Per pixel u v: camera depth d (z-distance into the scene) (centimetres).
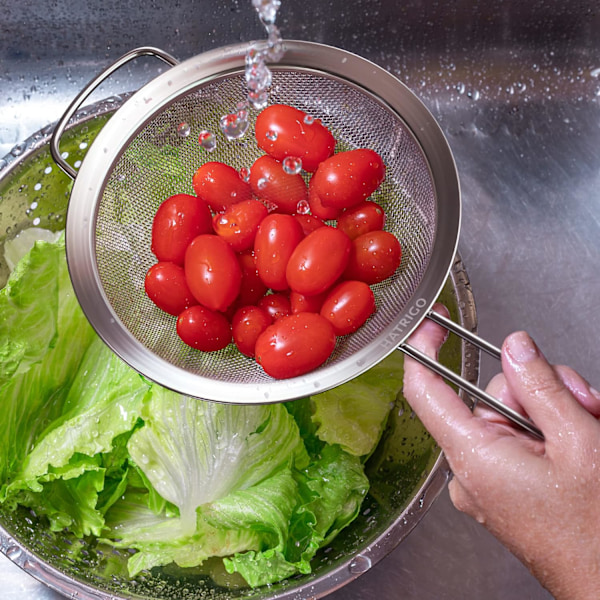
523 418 76
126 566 102
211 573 102
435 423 78
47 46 135
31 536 96
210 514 98
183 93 91
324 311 90
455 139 140
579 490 69
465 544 112
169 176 101
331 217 99
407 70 141
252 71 90
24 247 110
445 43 140
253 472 101
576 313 127
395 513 96
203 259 90
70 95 138
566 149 140
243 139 104
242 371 93
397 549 112
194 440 100
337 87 94
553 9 136
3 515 94
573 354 125
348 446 104
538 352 75
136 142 93
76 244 88
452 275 98
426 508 91
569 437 70
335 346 93
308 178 102
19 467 102
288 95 98
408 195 96
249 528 99
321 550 103
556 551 70
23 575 107
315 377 85
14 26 131
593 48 141
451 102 142
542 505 70
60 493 101
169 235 93
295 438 104
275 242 91
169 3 130
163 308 96
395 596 109
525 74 142
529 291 128
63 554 98
